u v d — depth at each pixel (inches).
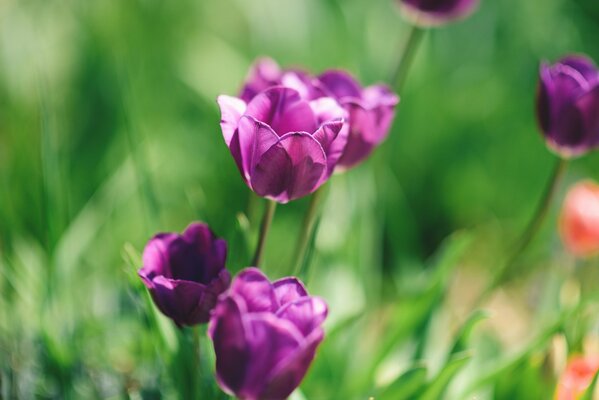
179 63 54.9
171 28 57.5
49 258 34.0
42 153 33.6
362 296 38.6
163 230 35.2
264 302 26.9
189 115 54.6
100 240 42.7
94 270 41.8
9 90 48.3
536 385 33.4
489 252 53.2
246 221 32.9
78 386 35.1
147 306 31.0
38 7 52.4
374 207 42.6
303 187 28.6
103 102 50.3
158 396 34.2
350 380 36.8
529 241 34.9
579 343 34.5
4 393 33.5
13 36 49.9
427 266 53.4
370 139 31.2
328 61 54.1
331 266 38.5
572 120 32.6
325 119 29.2
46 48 50.0
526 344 35.4
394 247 49.6
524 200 53.7
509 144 54.9
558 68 33.0
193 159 51.5
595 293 33.2
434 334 38.0
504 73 58.6
